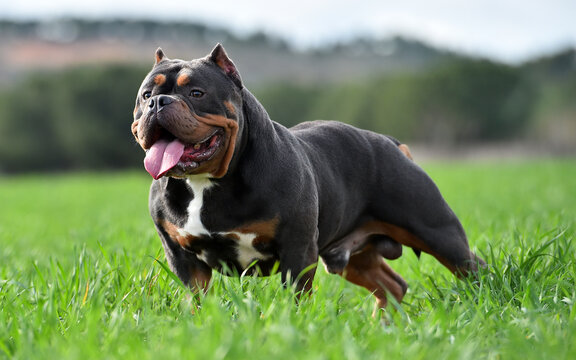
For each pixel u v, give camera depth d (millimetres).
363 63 104562
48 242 9781
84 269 4734
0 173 46781
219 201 4449
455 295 4879
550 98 59469
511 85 59375
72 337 3451
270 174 4465
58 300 4250
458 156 57219
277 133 4688
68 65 48500
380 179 5293
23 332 3494
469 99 58469
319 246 5051
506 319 3998
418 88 59031
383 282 5895
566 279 4715
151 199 4781
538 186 16969
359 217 5367
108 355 3195
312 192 4656
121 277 4785
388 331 3682
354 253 5602
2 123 45969
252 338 3266
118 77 44469
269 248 4590
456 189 16328
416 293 6059
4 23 107125
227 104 4371
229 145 4352
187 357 2969
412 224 5289
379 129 59750
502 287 4664
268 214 4445
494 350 3445
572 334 3459
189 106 4242
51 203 18078
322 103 60219
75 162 46031
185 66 4461
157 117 4141
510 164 34312
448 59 66812
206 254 4699
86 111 44219
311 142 5082
